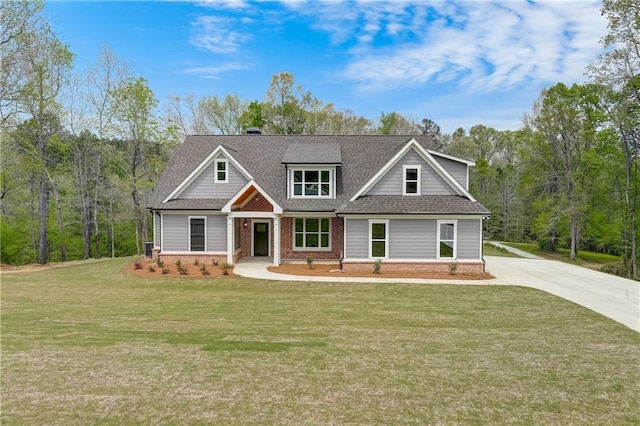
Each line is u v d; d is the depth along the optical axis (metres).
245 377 6.91
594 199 34.94
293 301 13.62
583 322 11.16
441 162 21.80
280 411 5.68
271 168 24.23
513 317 11.68
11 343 8.87
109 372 7.11
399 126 61.72
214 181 22.59
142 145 34.75
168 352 8.23
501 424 5.41
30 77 24.92
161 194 22.81
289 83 53.91
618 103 28.92
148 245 26.34
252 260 22.92
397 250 19.45
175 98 43.06
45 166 28.39
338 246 22.91
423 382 6.77
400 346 8.77
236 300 13.77
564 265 24.23
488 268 22.52
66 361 7.68
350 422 5.39
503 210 51.41
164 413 5.61
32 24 24.09
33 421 5.38
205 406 5.82
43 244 26.00
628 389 6.61
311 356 8.03
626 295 14.98
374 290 15.43
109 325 10.53
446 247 19.42
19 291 15.57
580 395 6.36
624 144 29.50
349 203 19.77
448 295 14.70
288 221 23.08
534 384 6.77
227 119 49.28
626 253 31.38
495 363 7.75
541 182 37.25
